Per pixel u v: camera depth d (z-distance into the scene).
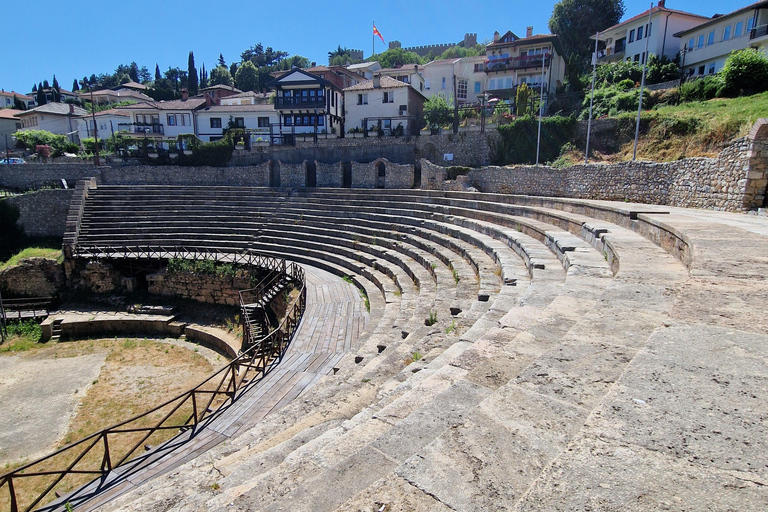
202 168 41.16
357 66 71.62
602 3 52.69
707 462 2.13
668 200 18.19
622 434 2.38
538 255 10.70
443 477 2.45
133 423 14.02
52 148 54.16
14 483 11.09
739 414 2.49
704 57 36.69
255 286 23.77
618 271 6.44
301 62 111.56
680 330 3.65
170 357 20.16
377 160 34.16
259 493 3.43
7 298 27.84
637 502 1.90
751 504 1.83
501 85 45.34
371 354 9.25
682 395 2.71
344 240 23.42
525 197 19.53
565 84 40.22
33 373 18.48
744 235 7.39
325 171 36.84
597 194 22.06
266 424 6.77
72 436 13.46
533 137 31.09
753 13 32.69
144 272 28.33
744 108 21.36
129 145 48.25
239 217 30.30
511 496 2.26
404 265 17.03
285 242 26.25
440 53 94.12
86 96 91.62
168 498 5.11
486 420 2.89
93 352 20.94
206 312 24.97
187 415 14.21
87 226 30.98
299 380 10.78
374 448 3.09
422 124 42.12
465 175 29.69
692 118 23.34
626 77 36.47
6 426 14.16
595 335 4.04
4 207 34.72
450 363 4.61
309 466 3.60
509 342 4.86
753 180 13.93
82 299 27.67
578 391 3.13
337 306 16.03
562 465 2.20
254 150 41.56
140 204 33.47
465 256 14.55
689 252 6.84
